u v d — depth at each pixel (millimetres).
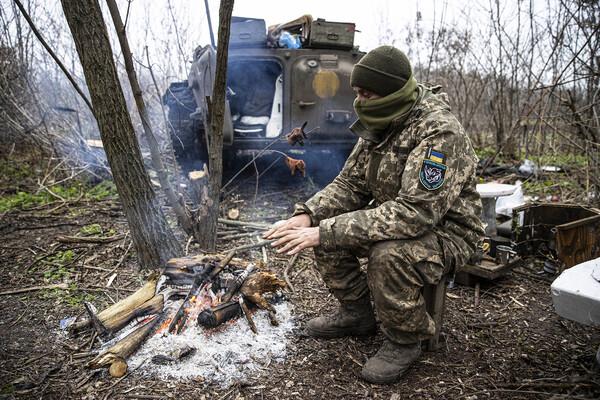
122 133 2754
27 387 1916
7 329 2387
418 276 1831
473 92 7020
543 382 1910
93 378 1976
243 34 4777
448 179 1776
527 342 2256
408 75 1856
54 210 4465
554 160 5797
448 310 2588
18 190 5199
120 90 2697
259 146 4910
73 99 6594
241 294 2289
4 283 2910
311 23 4781
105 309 2412
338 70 4781
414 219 1749
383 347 2000
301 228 1888
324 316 2299
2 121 6164
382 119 1896
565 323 2438
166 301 2371
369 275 1865
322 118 4852
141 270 3057
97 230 3826
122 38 2611
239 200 4738
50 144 5762
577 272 1933
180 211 3264
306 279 2986
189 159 5410
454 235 1942
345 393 1879
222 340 2186
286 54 4762
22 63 6000
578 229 2799
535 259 3281
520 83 6031
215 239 3316
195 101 4879
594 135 4410
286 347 2189
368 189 2131
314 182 5543
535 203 3367
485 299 2730
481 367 2047
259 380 1956
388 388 1908
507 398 1834
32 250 3449
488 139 7266
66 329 2379
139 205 2924
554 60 5094
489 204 3311
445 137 1788
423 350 2160
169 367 2018
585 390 1846
